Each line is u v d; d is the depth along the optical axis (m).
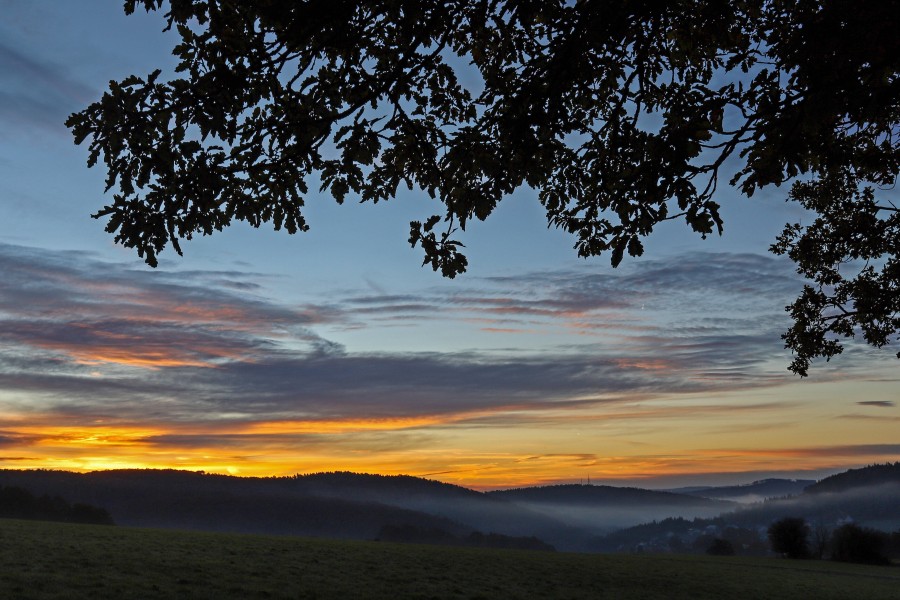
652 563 59.62
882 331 20.75
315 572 32.56
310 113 11.25
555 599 32.16
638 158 11.07
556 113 10.92
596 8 10.46
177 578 26.62
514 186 11.34
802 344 21.62
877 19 8.71
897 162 11.23
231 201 10.77
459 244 12.12
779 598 40.66
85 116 9.22
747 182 10.09
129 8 9.23
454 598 28.83
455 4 11.30
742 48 12.41
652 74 12.56
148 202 9.71
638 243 10.66
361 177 11.27
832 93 8.77
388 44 11.67
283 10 9.65
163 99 9.45
